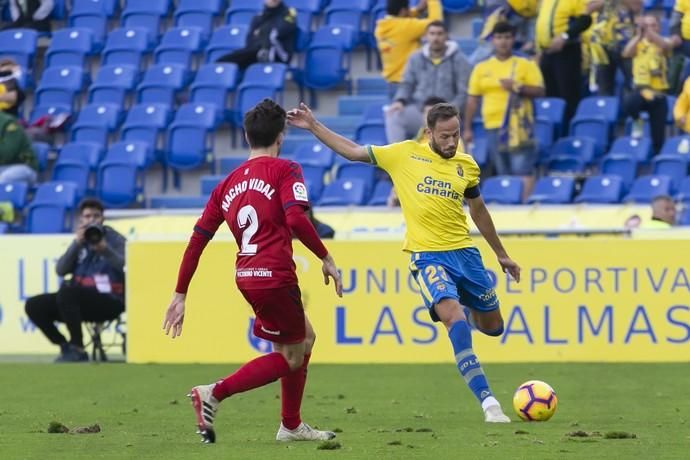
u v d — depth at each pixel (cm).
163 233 5359
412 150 2783
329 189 5750
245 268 2261
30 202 6184
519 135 5522
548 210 5159
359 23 6831
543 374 3850
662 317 4206
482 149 5784
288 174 2252
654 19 5725
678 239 4191
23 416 2906
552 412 2702
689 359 4203
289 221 2214
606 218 5094
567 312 4241
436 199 2747
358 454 2120
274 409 3048
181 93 6838
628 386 3500
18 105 6588
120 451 2206
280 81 6488
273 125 2283
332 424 2680
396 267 4303
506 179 5456
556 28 5841
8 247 4934
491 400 2683
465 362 2689
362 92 6700
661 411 2906
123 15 7400
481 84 5569
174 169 6469
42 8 7475
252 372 2259
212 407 2244
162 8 7406
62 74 7044
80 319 4553
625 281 4219
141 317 4428
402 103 5638
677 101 5534
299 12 6938
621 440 2322
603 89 5944
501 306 4266
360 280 4319
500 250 2848
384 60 6128
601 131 5775
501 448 2197
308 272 4331
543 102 5884
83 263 4562
